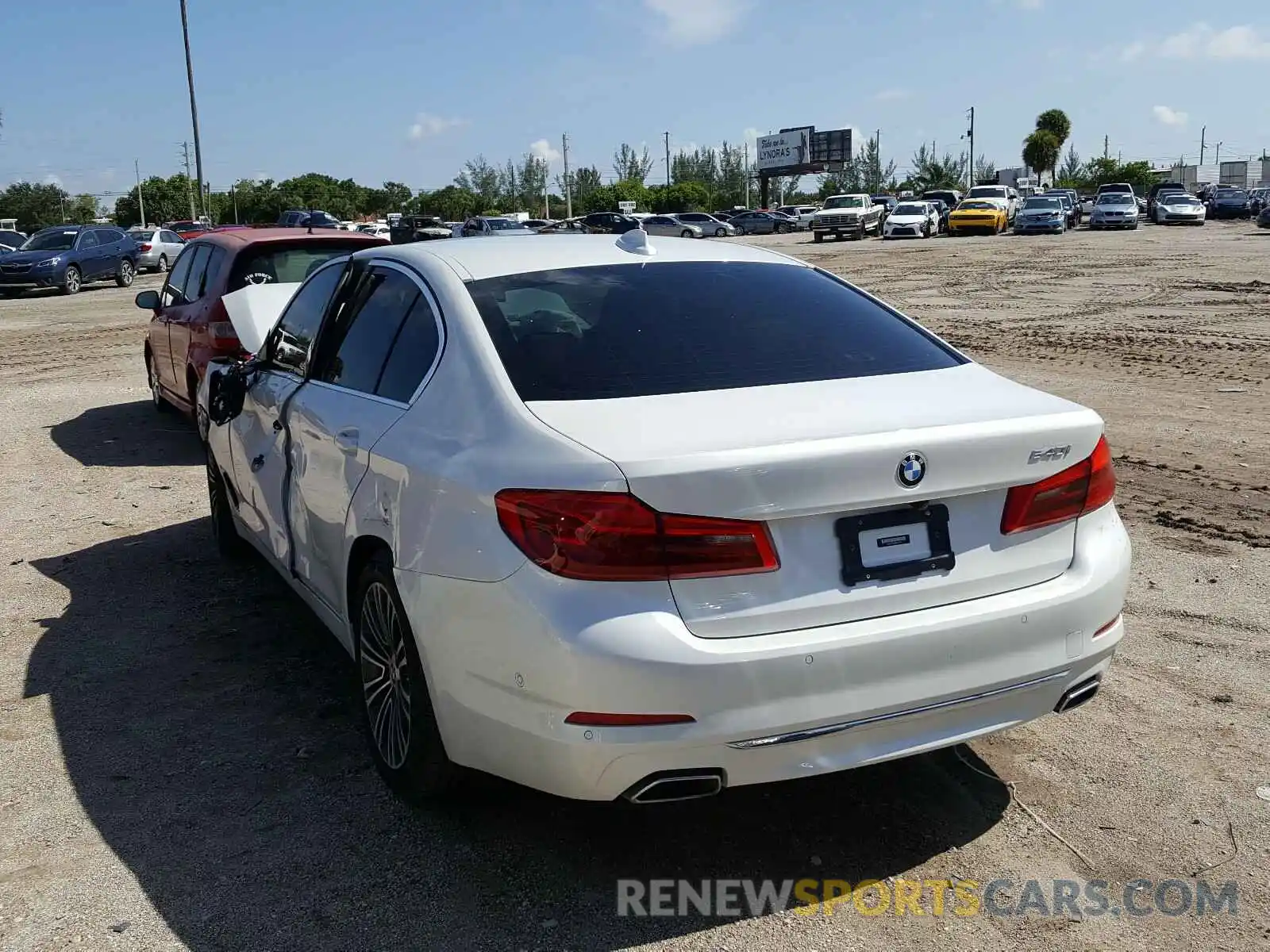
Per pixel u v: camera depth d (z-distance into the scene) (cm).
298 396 427
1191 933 280
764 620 269
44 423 995
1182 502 649
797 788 354
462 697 293
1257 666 432
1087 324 1445
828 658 270
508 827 332
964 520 291
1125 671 431
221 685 436
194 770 368
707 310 354
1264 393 955
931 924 285
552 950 277
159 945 279
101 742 389
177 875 309
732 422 284
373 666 353
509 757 286
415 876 308
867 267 2625
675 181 11150
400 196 10781
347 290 428
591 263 378
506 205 10181
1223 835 321
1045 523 301
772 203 11306
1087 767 361
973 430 285
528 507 271
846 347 346
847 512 276
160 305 949
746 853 318
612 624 261
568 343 326
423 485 307
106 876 309
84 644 479
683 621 264
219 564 586
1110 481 318
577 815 339
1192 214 4512
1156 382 1020
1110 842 320
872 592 279
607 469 263
